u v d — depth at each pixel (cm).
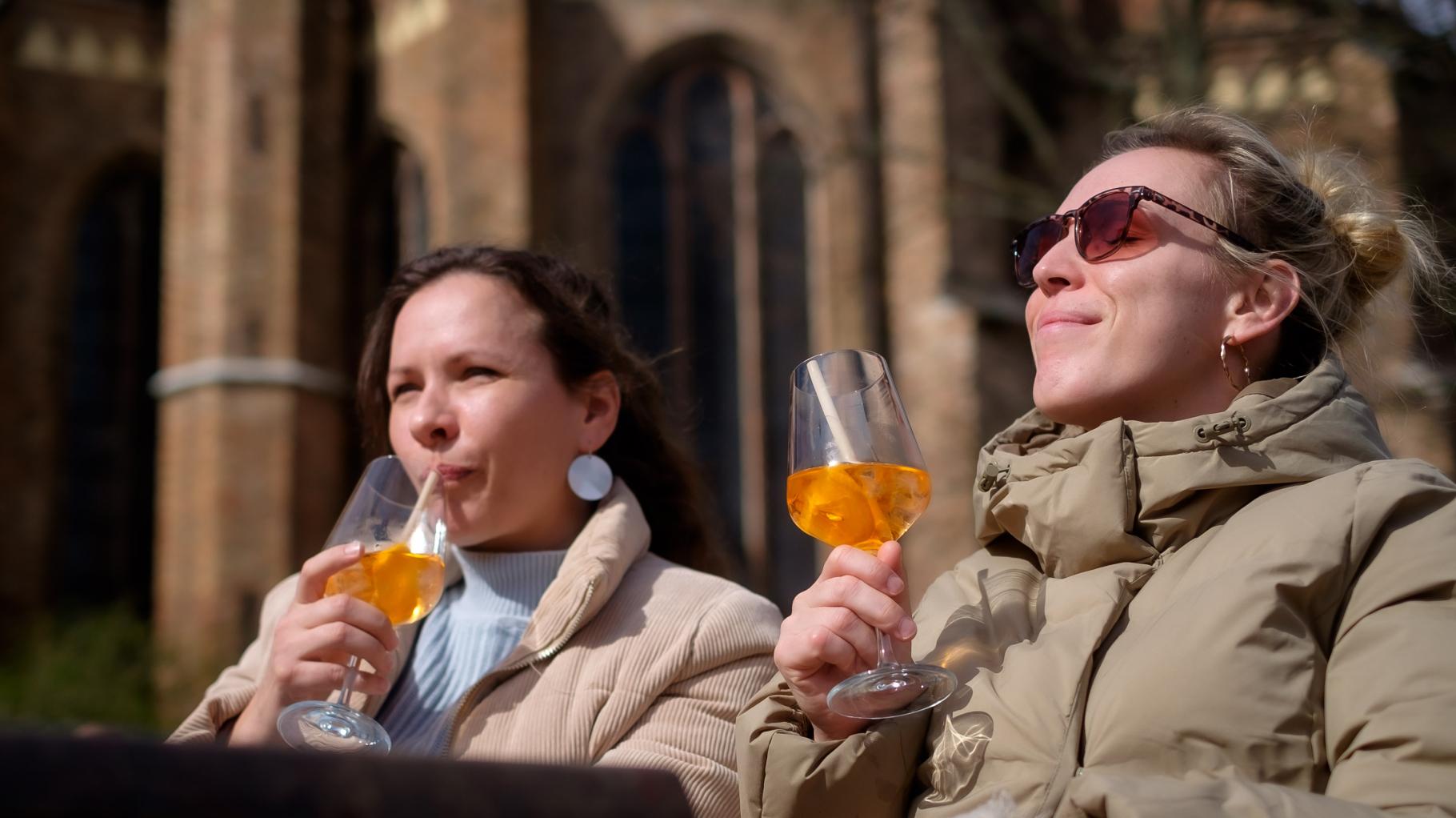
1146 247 214
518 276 280
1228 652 174
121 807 78
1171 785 158
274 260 1639
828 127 1683
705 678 250
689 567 316
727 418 1659
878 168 1644
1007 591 211
